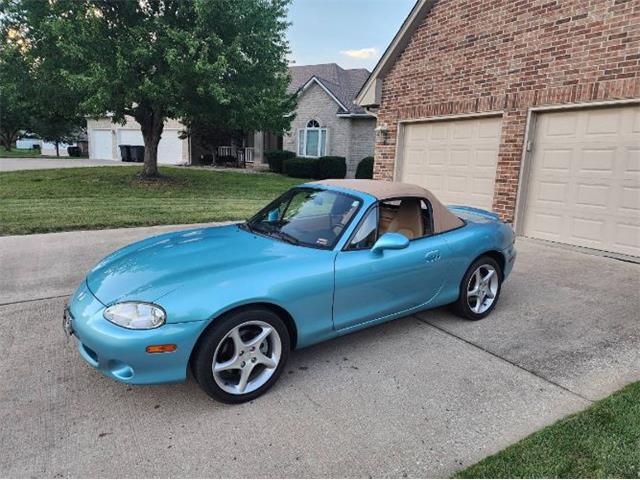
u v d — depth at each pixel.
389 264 3.36
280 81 14.52
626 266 5.98
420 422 2.59
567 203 7.11
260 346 2.83
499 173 7.91
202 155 27.47
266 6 13.38
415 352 3.49
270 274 2.83
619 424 2.51
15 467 2.16
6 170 18.12
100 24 11.93
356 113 20.17
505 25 7.57
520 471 2.15
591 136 6.70
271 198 12.89
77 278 4.98
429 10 8.95
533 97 7.25
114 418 2.57
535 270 5.79
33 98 13.37
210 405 2.73
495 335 3.83
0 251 6.00
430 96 9.12
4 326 3.77
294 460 2.26
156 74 12.26
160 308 2.50
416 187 3.92
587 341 3.73
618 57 6.17
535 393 2.92
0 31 12.32
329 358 3.37
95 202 10.57
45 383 2.91
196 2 11.62
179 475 2.14
